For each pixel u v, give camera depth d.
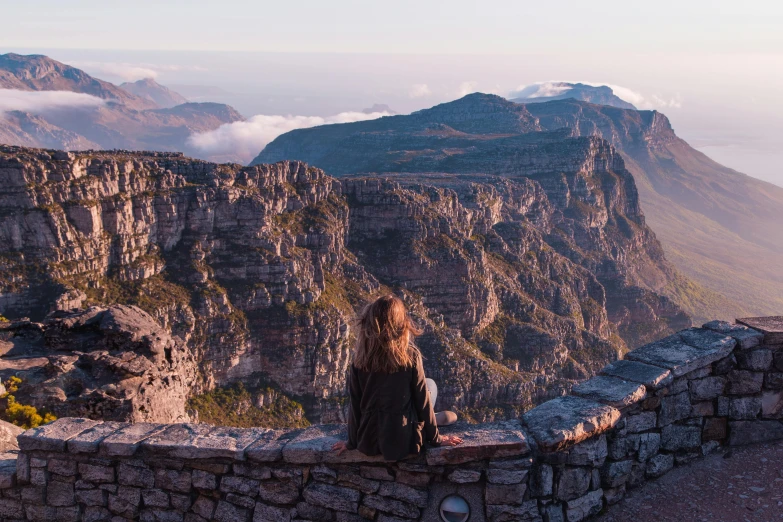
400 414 8.12
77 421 10.09
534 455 8.57
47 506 9.71
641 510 8.98
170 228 111.19
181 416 21.50
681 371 9.68
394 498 8.56
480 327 151.12
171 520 9.29
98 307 23.55
